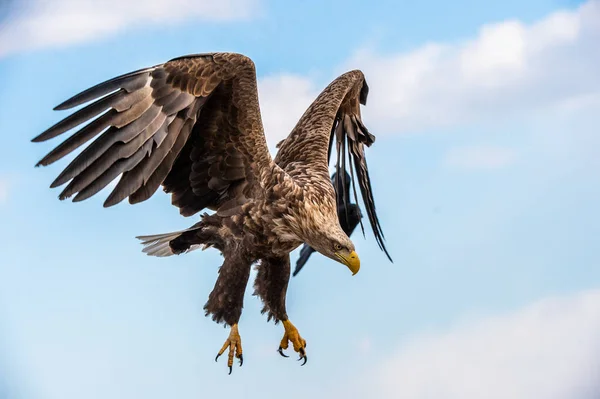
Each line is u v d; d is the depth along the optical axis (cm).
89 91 1059
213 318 1281
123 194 1091
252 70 1163
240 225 1271
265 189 1259
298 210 1265
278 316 1368
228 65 1146
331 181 1459
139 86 1098
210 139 1229
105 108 1071
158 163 1105
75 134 1052
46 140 1033
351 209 1527
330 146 1540
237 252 1277
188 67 1124
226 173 1255
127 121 1082
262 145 1236
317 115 1485
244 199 1267
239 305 1283
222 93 1180
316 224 1266
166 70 1114
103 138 1073
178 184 1267
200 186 1269
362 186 1545
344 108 1555
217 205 1288
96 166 1070
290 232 1275
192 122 1127
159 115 1105
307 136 1445
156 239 1359
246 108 1194
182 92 1120
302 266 1510
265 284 1351
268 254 1298
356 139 1556
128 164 1086
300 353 1374
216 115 1205
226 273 1279
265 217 1264
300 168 1366
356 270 1252
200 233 1298
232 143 1230
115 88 1077
